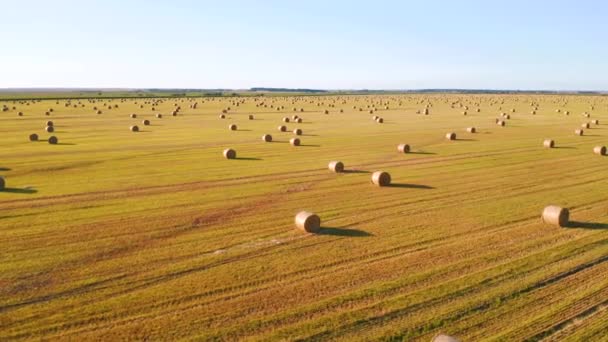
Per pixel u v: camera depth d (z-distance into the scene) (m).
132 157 27.09
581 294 10.59
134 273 11.40
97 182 20.78
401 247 13.34
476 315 9.68
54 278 11.03
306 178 22.25
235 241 13.69
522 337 8.95
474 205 17.84
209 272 11.54
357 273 11.58
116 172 22.98
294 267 11.90
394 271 11.72
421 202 18.19
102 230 14.43
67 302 9.93
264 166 25.00
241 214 16.34
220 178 22.00
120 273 11.38
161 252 12.75
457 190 20.17
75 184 20.36
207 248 13.09
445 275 11.50
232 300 10.17
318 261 12.30
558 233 14.62
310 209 17.08
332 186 20.70
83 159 26.16
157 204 17.42
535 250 13.17
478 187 20.77
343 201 18.20
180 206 17.20
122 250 12.84
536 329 9.20
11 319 9.23
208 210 16.75
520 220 15.96
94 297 10.17
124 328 9.01
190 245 13.30
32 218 15.51
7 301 9.91
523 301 10.26
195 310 9.72
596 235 14.44
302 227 14.55
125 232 14.29
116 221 15.33
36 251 12.66
